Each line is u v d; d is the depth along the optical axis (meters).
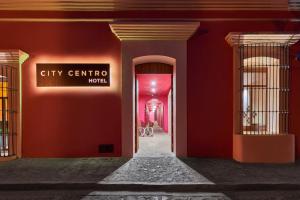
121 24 8.94
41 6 9.38
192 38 9.61
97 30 9.59
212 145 9.61
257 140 8.79
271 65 9.45
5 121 9.54
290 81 9.56
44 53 9.56
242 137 8.82
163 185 6.48
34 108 9.58
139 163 8.61
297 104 9.55
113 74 9.60
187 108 9.60
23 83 9.57
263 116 9.62
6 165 8.37
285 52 9.36
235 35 8.87
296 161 9.06
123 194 6.23
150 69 10.49
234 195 6.18
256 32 8.85
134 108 10.05
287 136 8.81
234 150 9.38
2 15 9.44
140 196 6.11
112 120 9.61
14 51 9.04
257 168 8.02
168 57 9.64
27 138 9.59
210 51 9.61
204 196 6.12
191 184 6.50
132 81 9.55
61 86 9.59
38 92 9.59
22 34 9.55
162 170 7.75
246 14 9.55
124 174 7.32
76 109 9.60
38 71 9.55
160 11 9.52
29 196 6.11
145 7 9.47
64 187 6.54
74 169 7.86
